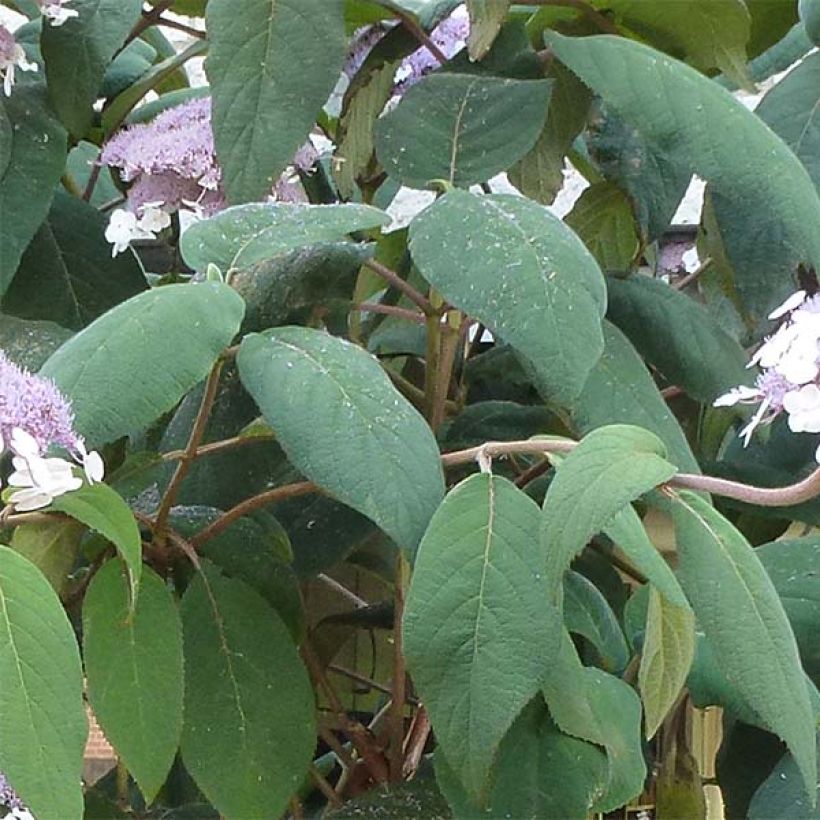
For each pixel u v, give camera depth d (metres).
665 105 1.24
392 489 1.03
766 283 1.37
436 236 1.13
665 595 1.02
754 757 1.32
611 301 1.38
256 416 1.26
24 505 0.98
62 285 1.46
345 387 1.06
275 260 1.29
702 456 1.52
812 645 1.23
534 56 1.45
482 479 1.05
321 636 1.50
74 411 1.01
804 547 1.28
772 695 0.98
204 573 1.19
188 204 1.33
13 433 0.97
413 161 1.34
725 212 1.38
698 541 1.02
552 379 1.07
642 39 1.51
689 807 1.35
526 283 1.10
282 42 1.28
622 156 1.51
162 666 1.10
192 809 1.30
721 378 1.35
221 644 1.17
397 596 1.30
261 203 1.21
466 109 1.36
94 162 1.43
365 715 1.68
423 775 1.27
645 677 1.13
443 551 1.02
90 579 1.19
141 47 1.75
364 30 1.55
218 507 1.28
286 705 1.16
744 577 1.00
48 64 1.43
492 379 1.51
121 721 1.09
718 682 1.22
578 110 1.47
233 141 1.27
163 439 1.29
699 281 1.63
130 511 1.04
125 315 1.04
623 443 1.01
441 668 1.01
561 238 1.13
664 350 1.36
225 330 1.05
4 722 0.91
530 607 1.01
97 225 1.49
